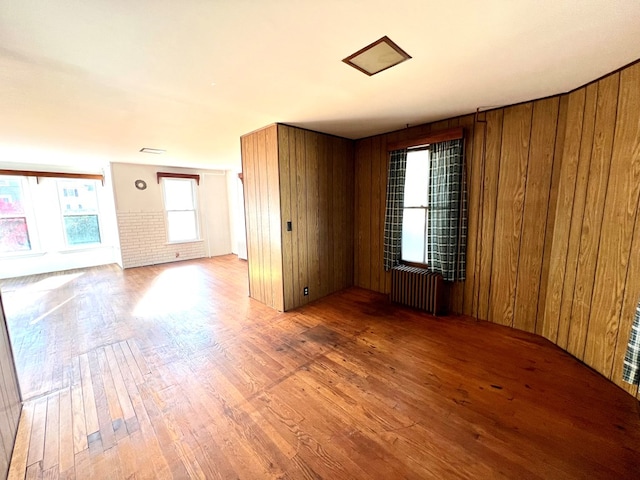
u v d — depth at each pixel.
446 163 3.08
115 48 1.59
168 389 2.04
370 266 4.21
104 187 6.23
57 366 2.34
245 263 6.48
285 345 2.65
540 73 2.01
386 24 1.41
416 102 2.56
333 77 2.01
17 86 2.05
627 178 1.91
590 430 1.61
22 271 5.39
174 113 2.75
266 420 1.73
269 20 1.36
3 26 1.35
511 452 1.48
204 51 1.64
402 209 3.66
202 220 7.10
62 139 3.67
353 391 1.99
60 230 5.80
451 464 1.41
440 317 3.23
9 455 1.45
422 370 2.22
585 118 2.23
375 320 3.17
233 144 4.21
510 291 2.91
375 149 3.93
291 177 3.38
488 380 2.08
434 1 1.24
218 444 1.56
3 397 1.54
